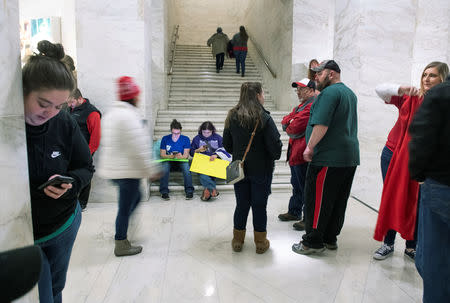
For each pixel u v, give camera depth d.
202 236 3.32
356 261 2.80
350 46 4.38
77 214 1.45
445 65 2.40
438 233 1.52
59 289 1.47
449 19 4.57
